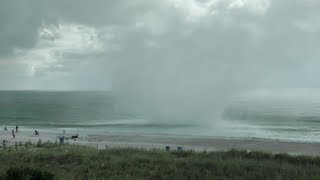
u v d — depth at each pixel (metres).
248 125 78.69
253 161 20.11
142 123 83.31
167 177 15.95
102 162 19.80
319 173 16.27
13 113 119.75
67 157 21.59
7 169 15.77
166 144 46.25
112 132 65.62
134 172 17.20
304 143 47.12
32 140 50.06
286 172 16.44
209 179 15.27
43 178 13.80
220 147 43.00
